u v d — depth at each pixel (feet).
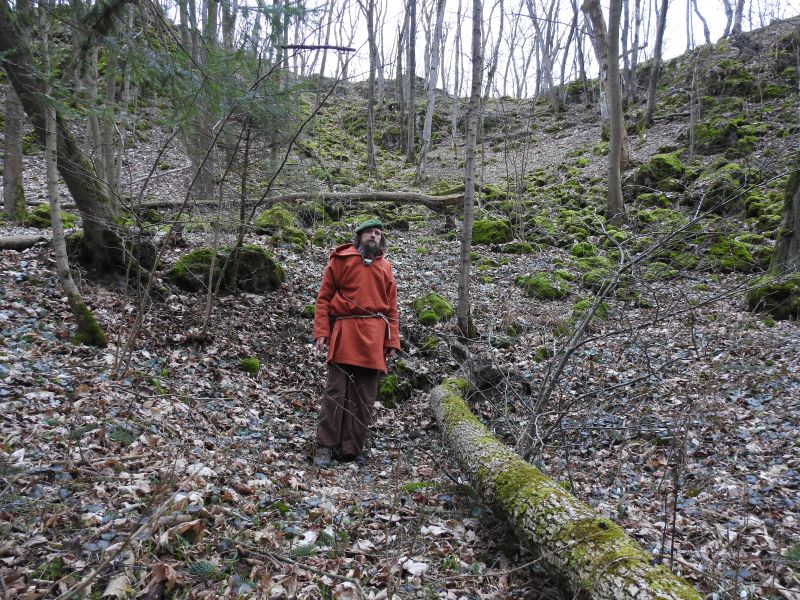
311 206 31.89
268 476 11.87
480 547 9.84
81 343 15.39
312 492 11.51
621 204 38.93
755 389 16.07
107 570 7.45
